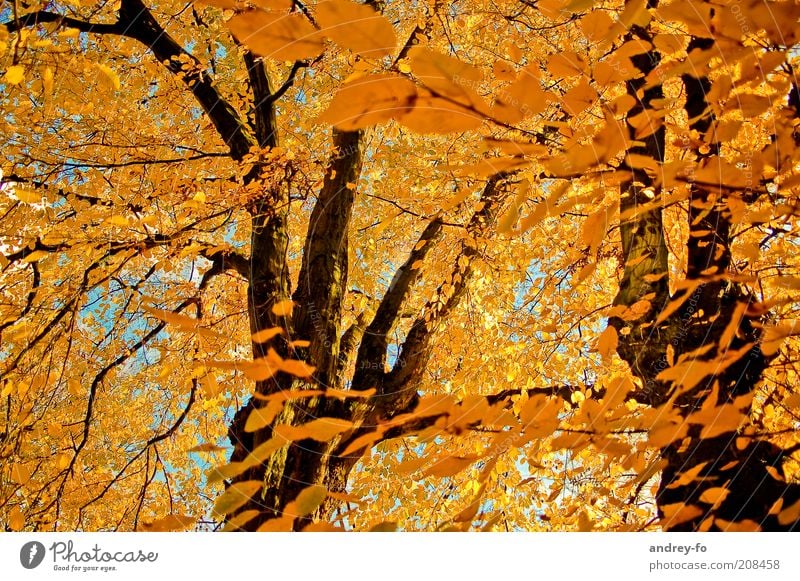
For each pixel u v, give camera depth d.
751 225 2.15
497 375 5.14
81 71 2.94
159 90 5.43
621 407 1.33
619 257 4.43
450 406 1.02
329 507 3.14
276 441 0.84
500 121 0.75
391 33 0.64
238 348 5.28
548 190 4.58
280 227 3.87
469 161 4.24
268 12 0.63
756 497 1.81
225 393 4.88
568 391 3.90
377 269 6.77
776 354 2.27
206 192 4.44
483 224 4.55
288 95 5.94
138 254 4.06
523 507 4.90
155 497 5.76
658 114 0.99
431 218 4.68
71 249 3.93
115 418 6.25
